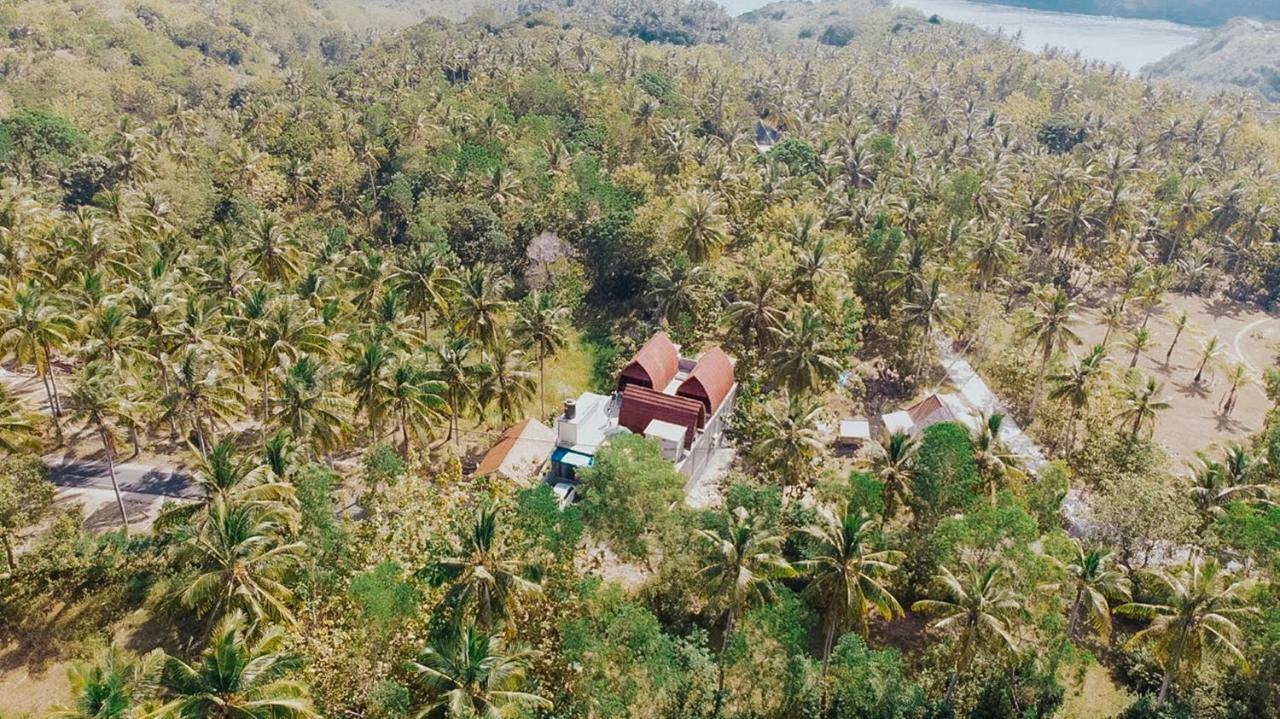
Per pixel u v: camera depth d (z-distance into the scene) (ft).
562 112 573.33
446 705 138.62
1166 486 218.79
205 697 125.59
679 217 368.89
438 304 308.81
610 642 163.22
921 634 204.95
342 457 271.08
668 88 618.44
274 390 266.16
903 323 307.17
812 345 265.13
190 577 179.11
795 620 169.89
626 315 388.98
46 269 309.42
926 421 275.59
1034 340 328.49
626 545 196.95
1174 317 414.62
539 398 317.63
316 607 173.78
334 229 422.41
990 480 209.97
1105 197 415.23
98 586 202.39
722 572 175.52
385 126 532.73
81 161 461.37
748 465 251.39
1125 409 256.93
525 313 289.53
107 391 219.61
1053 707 178.70
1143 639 198.90
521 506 185.78
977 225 373.61
